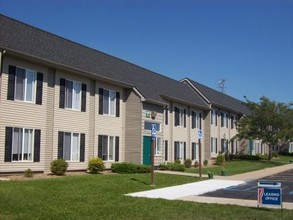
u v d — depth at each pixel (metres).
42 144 23.14
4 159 20.69
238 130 52.09
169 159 36.94
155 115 32.28
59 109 24.47
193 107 42.44
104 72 28.52
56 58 24.28
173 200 15.72
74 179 20.25
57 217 11.84
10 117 21.11
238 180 25.91
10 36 22.14
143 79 34.72
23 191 15.38
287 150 74.44
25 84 22.16
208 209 13.84
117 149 29.73
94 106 27.55
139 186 19.69
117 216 12.22
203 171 32.94
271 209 14.05
